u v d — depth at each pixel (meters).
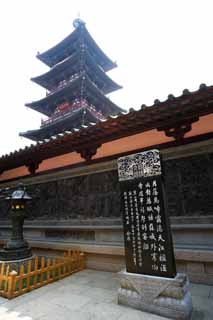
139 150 6.49
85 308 3.96
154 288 3.74
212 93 4.13
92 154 7.25
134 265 4.12
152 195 4.12
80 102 17.72
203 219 5.19
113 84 22.77
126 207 4.43
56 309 3.96
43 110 21.11
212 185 5.22
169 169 5.88
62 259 5.95
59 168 8.17
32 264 6.09
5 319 3.66
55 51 21.92
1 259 6.00
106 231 6.58
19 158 8.14
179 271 5.25
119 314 3.70
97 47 21.19
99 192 6.98
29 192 9.00
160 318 3.53
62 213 7.74
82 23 19.42
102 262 6.38
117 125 5.55
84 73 18.44
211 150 5.36
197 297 4.21
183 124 5.54
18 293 4.59
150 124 5.62
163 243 3.86
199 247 5.11
